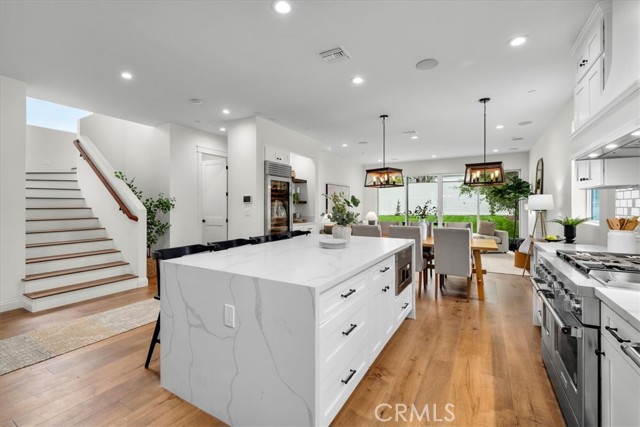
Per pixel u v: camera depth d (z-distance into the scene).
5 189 3.37
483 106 4.34
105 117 6.11
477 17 2.33
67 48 2.78
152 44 2.73
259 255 2.20
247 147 4.93
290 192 5.59
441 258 4.02
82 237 4.67
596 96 2.22
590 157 2.22
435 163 9.31
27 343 2.59
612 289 1.38
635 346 1.02
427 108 4.43
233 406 1.64
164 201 5.11
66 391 1.94
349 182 9.63
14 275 3.45
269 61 3.04
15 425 1.64
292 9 2.25
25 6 2.19
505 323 3.12
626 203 2.63
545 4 2.17
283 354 1.46
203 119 5.04
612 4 1.91
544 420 1.70
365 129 5.66
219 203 5.81
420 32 2.54
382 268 2.32
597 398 1.39
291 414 1.44
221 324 1.67
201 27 2.48
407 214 9.77
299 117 4.89
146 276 4.50
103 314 3.27
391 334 2.55
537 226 6.07
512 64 3.07
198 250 2.41
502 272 5.53
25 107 3.48
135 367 2.23
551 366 2.03
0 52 2.84
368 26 2.46
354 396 1.92
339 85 3.62
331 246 2.55
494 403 1.85
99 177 4.77
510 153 8.20
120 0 2.15
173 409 1.78
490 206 8.62
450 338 2.77
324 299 1.47
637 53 1.53
